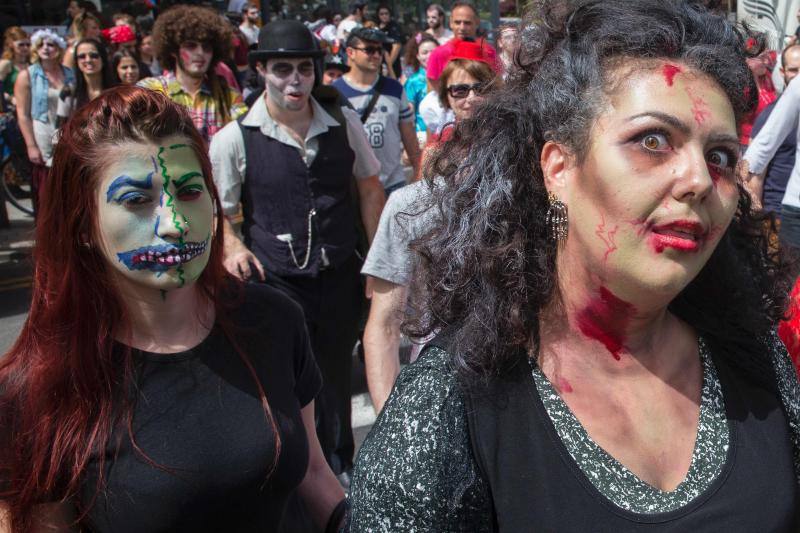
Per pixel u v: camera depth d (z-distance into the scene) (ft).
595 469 3.71
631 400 3.93
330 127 10.71
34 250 5.19
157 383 5.12
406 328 4.30
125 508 4.86
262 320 5.67
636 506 3.64
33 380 4.87
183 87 14.64
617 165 3.62
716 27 3.82
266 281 10.58
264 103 10.68
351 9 35.55
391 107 15.72
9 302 21.31
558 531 3.57
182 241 5.14
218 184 10.50
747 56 3.99
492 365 3.76
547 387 3.85
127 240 5.06
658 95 3.59
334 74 17.99
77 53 19.48
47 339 4.97
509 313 3.85
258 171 10.44
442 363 3.85
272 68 10.23
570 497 3.62
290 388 5.63
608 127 3.66
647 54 3.73
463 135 4.35
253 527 5.24
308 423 6.13
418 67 25.96
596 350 3.97
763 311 4.45
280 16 39.19
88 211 5.04
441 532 3.61
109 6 35.63
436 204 4.40
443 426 3.69
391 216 7.85
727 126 3.65
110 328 5.10
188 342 5.34
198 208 5.26
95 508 4.90
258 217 10.59
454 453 3.67
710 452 3.91
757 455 3.92
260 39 10.44
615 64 3.72
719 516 3.70
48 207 5.13
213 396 5.19
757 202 4.90
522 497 3.63
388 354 7.96
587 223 3.77
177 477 4.90
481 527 3.72
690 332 4.30
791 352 5.56
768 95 17.56
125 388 5.00
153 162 5.11
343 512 6.05
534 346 3.93
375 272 7.92
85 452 4.81
